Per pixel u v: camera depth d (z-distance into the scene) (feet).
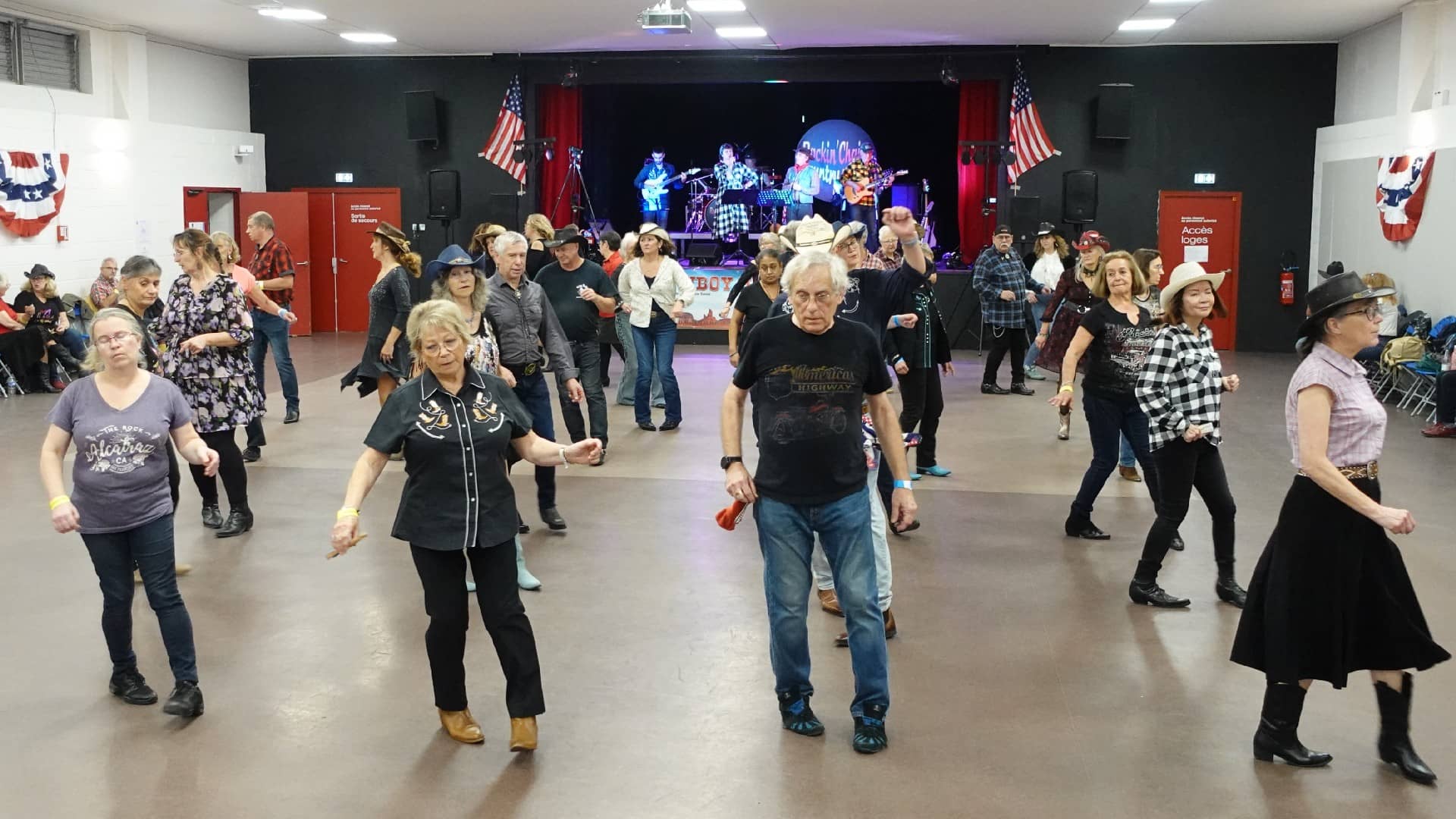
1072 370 19.60
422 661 14.80
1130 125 50.34
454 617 12.17
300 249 55.42
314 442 28.84
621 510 22.43
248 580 17.98
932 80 52.16
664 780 11.64
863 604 12.17
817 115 66.28
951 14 43.32
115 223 47.01
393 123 55.93
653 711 13.26
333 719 13.08
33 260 42.73
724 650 15.17
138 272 18.33
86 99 46.03
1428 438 30.71
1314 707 13.42
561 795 11.34
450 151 55.83
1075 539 20.47
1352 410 11.29
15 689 13.91
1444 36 40.32
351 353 48.26
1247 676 14.30
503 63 54.65
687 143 66.95
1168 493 16.61
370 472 11.90
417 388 12.03
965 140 55.72
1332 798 11.27
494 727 12.85
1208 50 50.67
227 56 54.75
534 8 42.60
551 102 56.90
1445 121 38.70
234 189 54.80
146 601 17.02
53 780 11.63
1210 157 51.21
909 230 15.40
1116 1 40.70
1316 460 11.19
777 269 25.41
